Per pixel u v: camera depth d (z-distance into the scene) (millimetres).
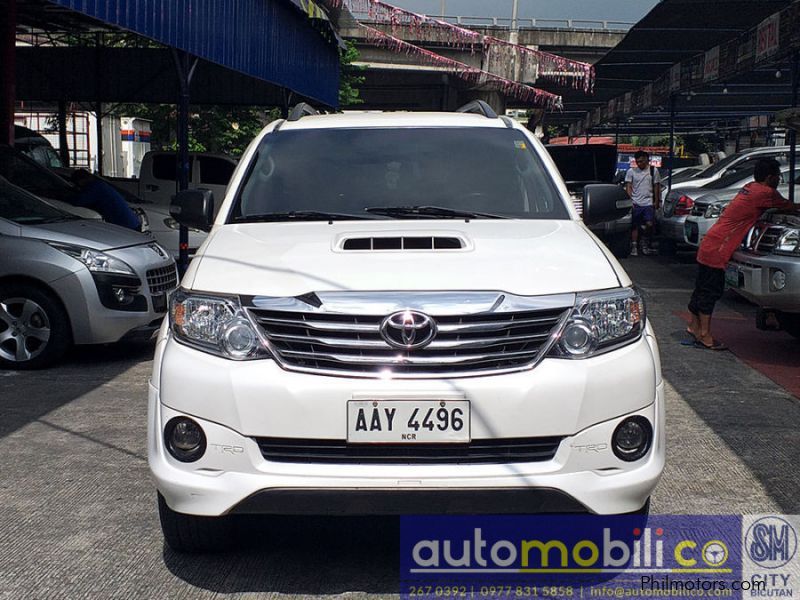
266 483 3482
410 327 3506
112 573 3961
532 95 28906
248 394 3508
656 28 14688
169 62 22719
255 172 5027
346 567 4023
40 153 18969
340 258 3887
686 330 10102
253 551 4191
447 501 3480
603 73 20953
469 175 4988
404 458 3502
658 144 66688
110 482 5164
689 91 17672
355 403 3475
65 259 8023
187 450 3600
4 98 11438
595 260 3961
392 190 4871
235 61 12828
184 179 10953
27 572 3971
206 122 27656
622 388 3596
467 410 3477
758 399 7117
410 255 3922
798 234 8086
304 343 3555
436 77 36875
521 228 4426
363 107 45062
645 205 18500
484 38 30219
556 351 3580
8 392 7258
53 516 4641
